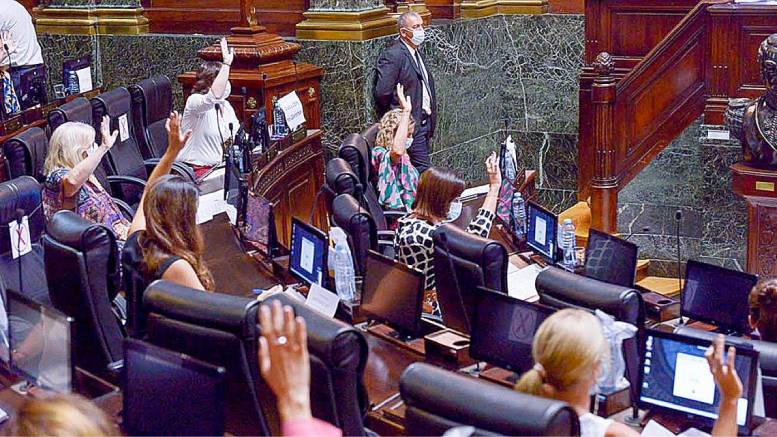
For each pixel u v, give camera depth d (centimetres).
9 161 638
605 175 812
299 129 819
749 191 725
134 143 784
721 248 808
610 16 946
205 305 322
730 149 788
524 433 256
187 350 324
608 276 540
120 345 404
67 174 576
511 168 776
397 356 435
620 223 905
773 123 714
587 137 947
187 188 418
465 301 450
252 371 316
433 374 282
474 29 1036
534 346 302
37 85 812
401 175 738
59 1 996
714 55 781
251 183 648
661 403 380
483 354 404
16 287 456
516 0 1073
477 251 442
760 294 433
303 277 511
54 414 205
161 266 410
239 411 324
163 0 987
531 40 1074
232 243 563
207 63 775
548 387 297
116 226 593
